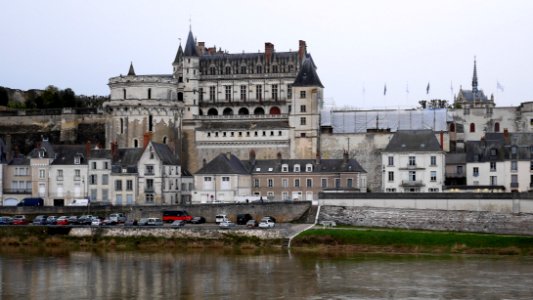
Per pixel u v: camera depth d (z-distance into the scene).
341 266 103.88
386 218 130.00
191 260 109.44
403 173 152.88
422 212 129.25
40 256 113.94
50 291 89.00
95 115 193.75
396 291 88.00
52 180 157.00
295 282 93.06
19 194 157.75
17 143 194.00
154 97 180.25
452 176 159.50
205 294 86.88
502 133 161.25
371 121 183.38
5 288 90.75
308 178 156.62
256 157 180.50
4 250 120.06
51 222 131.12
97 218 131.88
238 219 133.12
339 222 131.25
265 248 120.00
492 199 127.62
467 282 92.69
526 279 94.38
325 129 181.75
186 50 193.62
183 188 166.50
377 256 112.94
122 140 179.75
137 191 155.88
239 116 188.25
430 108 189.88
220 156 154.75
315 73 181.50
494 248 116.06
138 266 104.75
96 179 156.38
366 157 176.12
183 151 187.62
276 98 196.88
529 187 148.50
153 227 125.19
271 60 198.38
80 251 119.00
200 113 198.38
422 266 103.81
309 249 118.75
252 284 92.00
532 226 124.38
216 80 198.75
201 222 135.25
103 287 91.06
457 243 117.69
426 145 152.50
